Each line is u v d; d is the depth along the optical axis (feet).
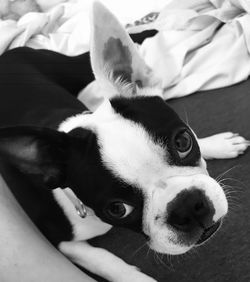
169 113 0.76
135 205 0.71
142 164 0.70
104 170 0.71
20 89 1.18
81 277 0.73
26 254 0.72
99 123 0.76
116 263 0.85
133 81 0.84
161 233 0.70
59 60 1.39
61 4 1.87
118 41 0.80
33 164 0.78
